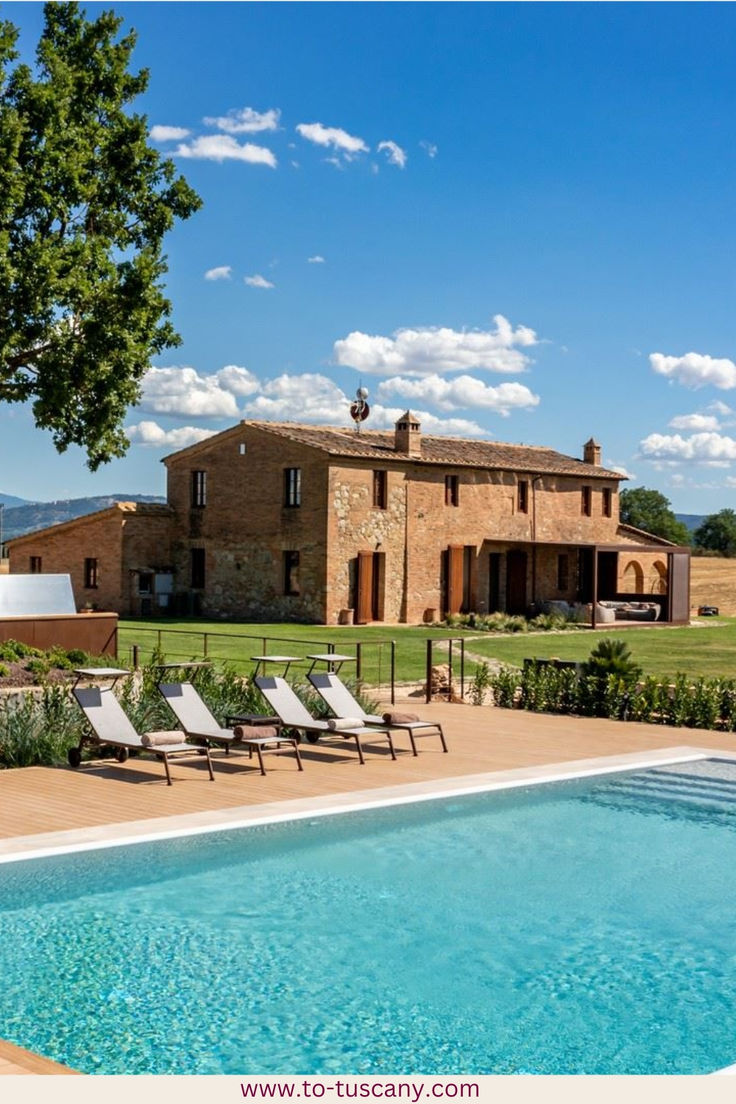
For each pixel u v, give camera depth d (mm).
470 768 13047
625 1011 6660
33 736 13102
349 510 38625
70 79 22812
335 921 8078
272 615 39594
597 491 48125
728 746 15117
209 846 9633
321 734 14695
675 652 32312
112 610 41125
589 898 8758
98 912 8047
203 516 41812
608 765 13359
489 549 43500
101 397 22703
